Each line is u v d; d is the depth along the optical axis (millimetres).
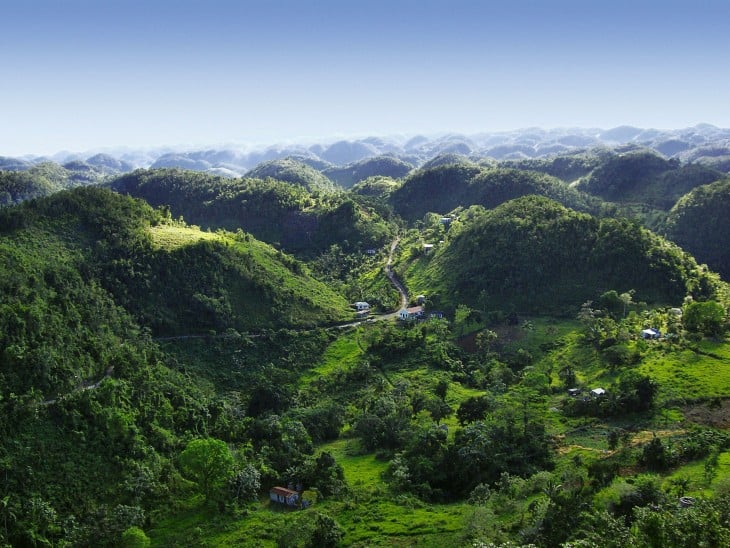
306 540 97500
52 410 114750
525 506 102125
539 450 126062
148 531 105125
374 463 132125
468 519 98312
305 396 169000
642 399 144375
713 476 105875
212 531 104688
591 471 111125
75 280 161375
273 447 133500
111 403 122562
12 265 146625
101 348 139875
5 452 103625
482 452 123250
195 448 115062
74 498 104562
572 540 84000
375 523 104312
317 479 119938
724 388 149000
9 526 94938
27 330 125188
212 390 162375
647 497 95625
